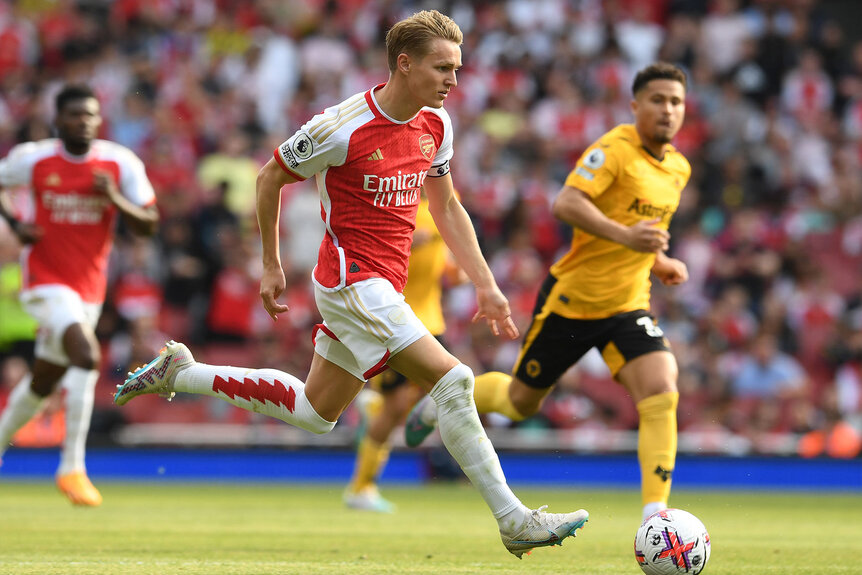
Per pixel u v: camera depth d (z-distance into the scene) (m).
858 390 52.56
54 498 34.28
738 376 51.28
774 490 46.00
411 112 15.89
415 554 19.73
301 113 62.28
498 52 64.81
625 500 38.09
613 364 22.16
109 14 65.75
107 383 48.19
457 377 15.45
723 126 63.84
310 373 16.56
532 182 58.69
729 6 67.94
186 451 46.84
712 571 17.62
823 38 67.75
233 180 57.03
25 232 28.44
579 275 22.41
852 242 59.88
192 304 51.75
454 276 31.22
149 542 21.27
